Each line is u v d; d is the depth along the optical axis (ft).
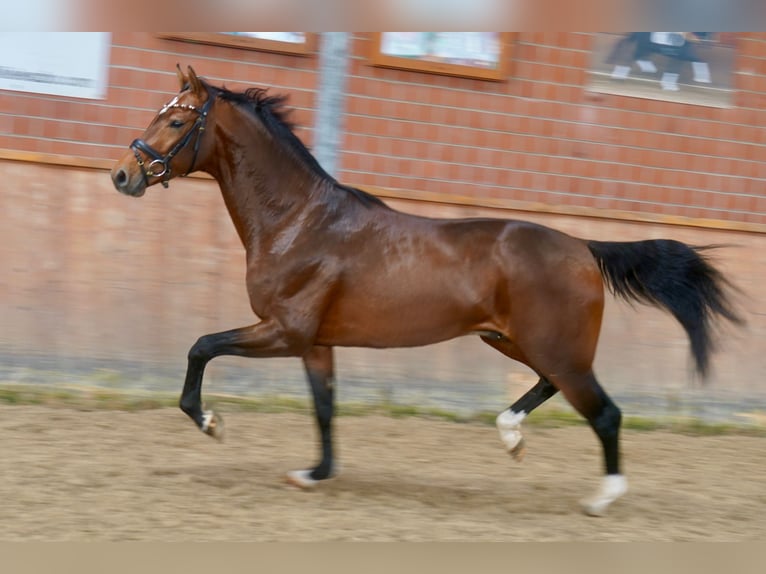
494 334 23.38
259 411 32.45
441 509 23.34
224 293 33.50
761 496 26.66
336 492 24.16
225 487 23.84
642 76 36.45
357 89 34.50
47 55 32.78
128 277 32.86
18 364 31.99
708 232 36.37
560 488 26.27
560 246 22.91
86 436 27.99
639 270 23.84
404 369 34.04
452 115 35.27
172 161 22.72
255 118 23.16
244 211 23.22
